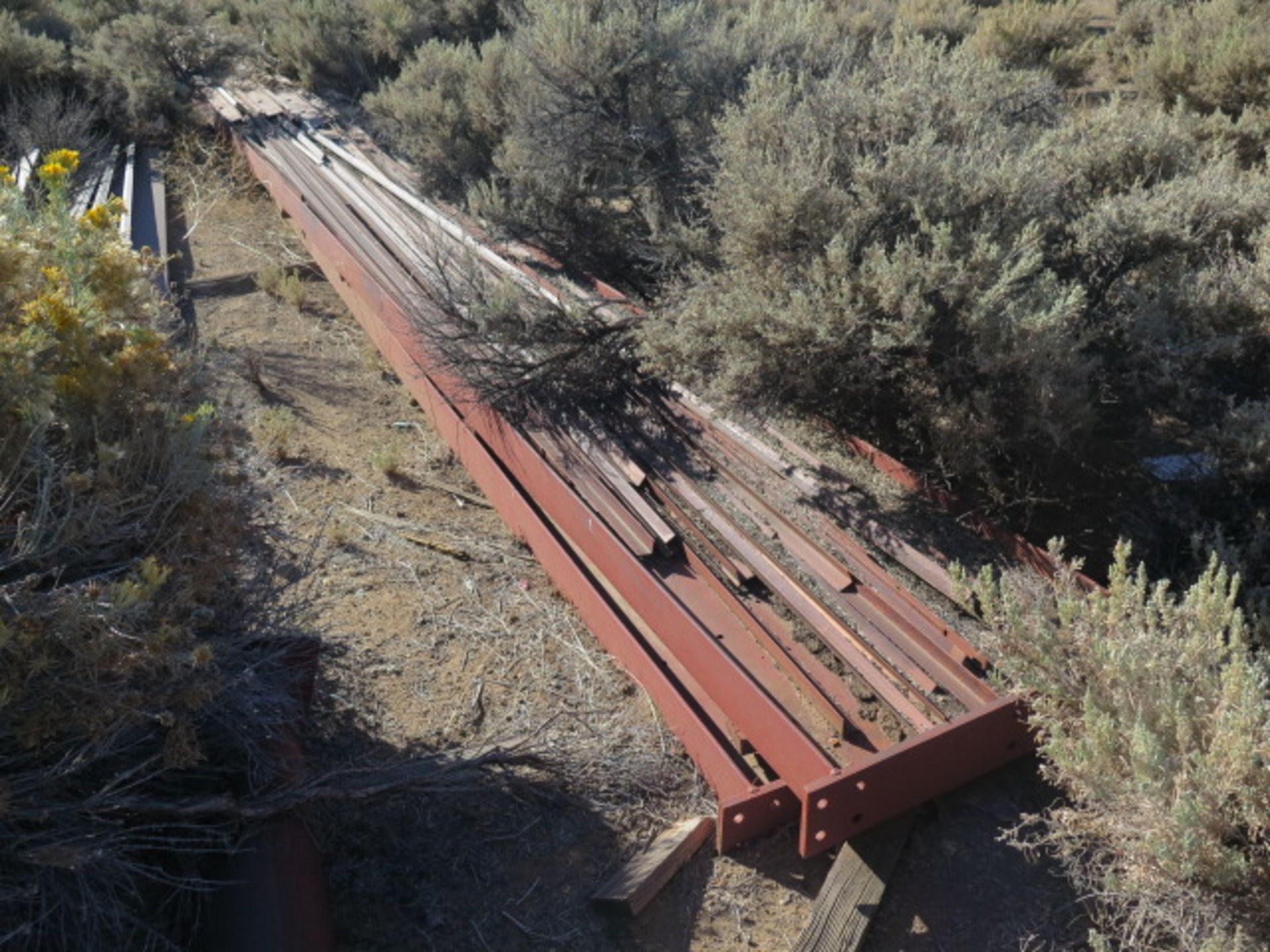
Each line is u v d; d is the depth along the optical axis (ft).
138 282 13.28
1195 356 18.52
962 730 13.28
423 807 14.10
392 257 28.86
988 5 53.26
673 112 29.48
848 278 18.63
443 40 46.11
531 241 28.25
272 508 20.65
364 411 25.36
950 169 20.22
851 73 29.09
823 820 12.56
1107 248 20.85
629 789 14.52
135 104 42.37
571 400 21.67
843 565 16.96
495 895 13.12
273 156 38.32
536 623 18.02
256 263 33.47
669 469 19.69
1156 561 17.28
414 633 17.58
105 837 10.53
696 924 12.83
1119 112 26.61
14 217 13.55
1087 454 19.39
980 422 18.25
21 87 43.52
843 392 19.33
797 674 15.02
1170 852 10.74
